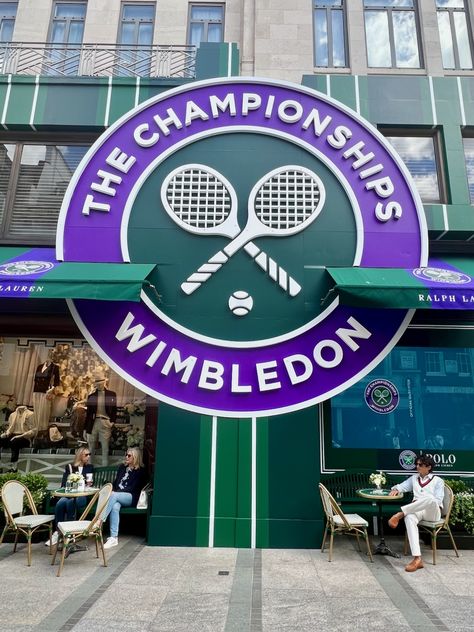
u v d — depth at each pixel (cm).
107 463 865
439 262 877
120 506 731
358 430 853
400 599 511
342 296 660
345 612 476
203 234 780
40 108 935
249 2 1147
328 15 1154
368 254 766
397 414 862
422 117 953
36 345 905
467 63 1109
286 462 730
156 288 759
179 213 790
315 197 800
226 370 724
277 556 666
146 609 480
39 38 1137
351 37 1117
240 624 447
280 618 461
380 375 877
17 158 953
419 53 1115
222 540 708
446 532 721
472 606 493
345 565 628
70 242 768
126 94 940
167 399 714
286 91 846
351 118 827
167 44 1124
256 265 767
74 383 896
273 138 828
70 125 927
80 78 948
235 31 1155
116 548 700
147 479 818
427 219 894
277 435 738
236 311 745
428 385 873
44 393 895
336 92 957
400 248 767
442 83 970
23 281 657
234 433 740
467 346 888
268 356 729
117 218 779
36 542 725
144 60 1032
